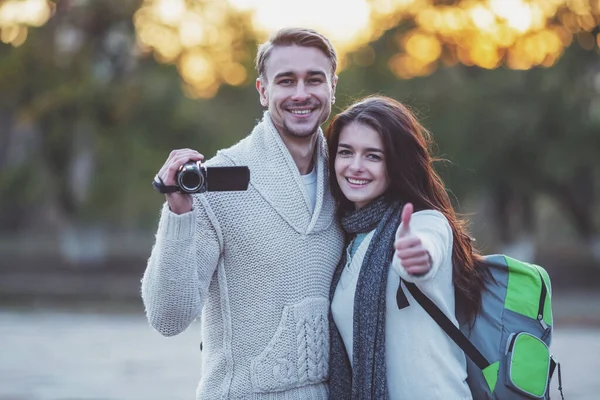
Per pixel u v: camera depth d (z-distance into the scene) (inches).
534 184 1162.0
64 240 1283.2
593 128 1092.5
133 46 1176.8
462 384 155.9
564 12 1123.9
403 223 143.1
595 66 1138.0
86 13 1152.2
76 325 812.0
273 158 163.5
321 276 164.2
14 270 1235.9
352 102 191.9
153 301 151.1
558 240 2164.1
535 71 1106.7
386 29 1189.1
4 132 1652.3
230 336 160.6
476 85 1113.4
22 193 1233.4
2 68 1137.4
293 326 160.4
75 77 1155.9
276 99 163.8
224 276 160.7
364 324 157.0
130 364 543.5
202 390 162.9
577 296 1106.7
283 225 161.6
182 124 1177.4
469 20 1166.3
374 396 155.7
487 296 163.9
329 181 170.4
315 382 162.2
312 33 164.6
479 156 1097.4
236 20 1256.8
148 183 1219.9
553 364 164.7
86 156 1191.6
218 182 152.6
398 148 165.2
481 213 1621.6
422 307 155.2
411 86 1112.2
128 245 1464.1
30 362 550.3
